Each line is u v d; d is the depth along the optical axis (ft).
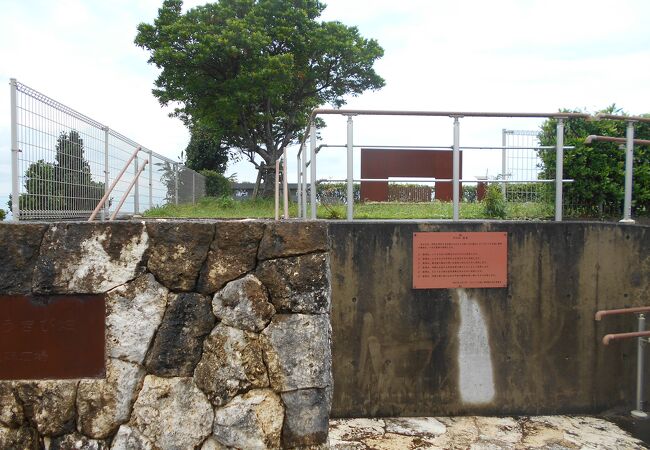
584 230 17.33
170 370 9.81
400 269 16.80
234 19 57.16
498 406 17.13
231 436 9.84
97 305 9.76
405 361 16.85
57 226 9.71
